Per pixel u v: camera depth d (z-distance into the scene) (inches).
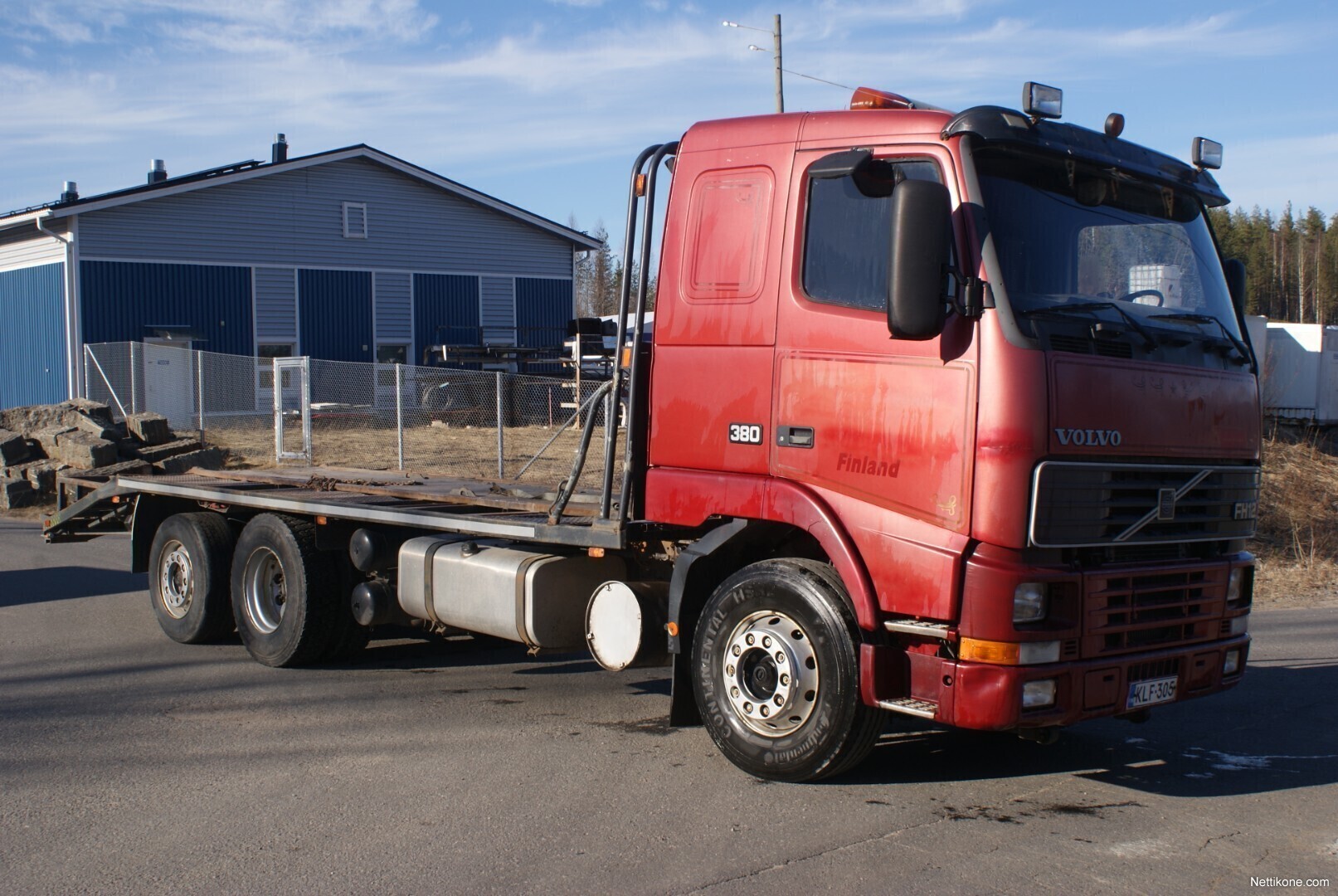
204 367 1051.3
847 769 218.5
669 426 239.0
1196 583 219.1
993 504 194.9
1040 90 211.6
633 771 231.8
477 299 1438.2
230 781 224.8
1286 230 4050.2
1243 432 231.1
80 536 432.8
